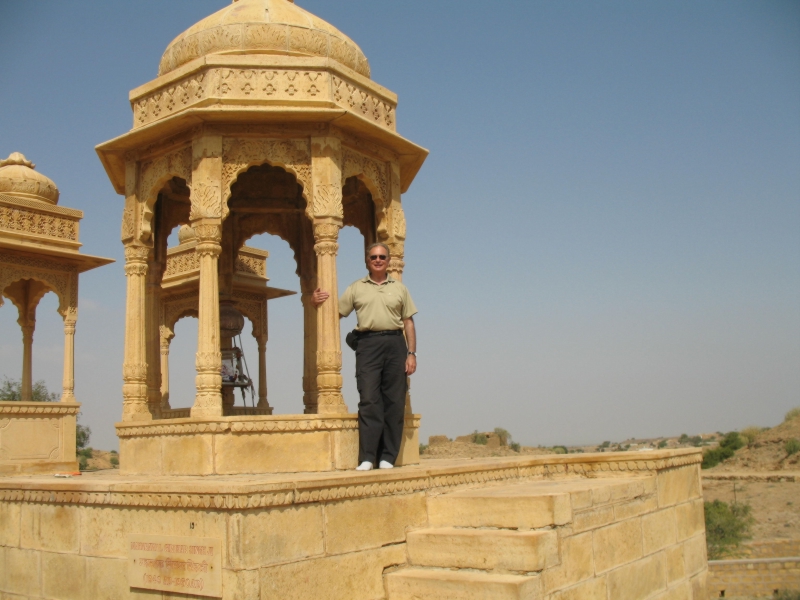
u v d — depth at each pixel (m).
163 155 8.39
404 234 8.95
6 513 6.88
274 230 10.79
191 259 12.58
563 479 8.54
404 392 7.47
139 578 5.64
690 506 9.04
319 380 7.66
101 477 7.52
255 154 7.92
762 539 31.81
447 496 6.64
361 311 7.43
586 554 6.52
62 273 14.08
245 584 5.03
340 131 8.12
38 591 6.47
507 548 5.89
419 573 6.07
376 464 7.55
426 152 9.14
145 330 8.69
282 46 8.25
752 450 55.44
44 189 14.71
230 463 6.93
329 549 5.68
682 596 8.47
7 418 12.92
